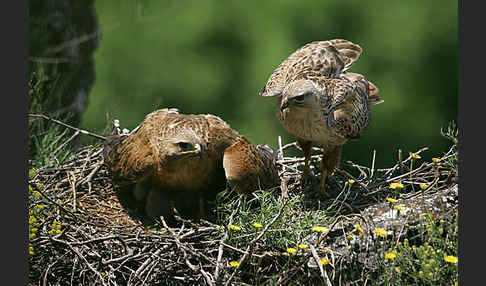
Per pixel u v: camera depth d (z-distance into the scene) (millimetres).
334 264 9117
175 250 9516
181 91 29266
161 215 10922
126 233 9977
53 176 11594
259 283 9227
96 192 11617
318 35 28953
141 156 10750
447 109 27375
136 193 11242
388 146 26656
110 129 13672
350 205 10992
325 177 11641
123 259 9203
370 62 28125
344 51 12492
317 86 11016
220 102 28969
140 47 29594
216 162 11062
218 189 11242
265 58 28516
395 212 10000
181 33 29672
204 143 10609
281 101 11477
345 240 9484
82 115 16141
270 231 9617
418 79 27688
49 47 14953
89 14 16312
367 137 26578
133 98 27953
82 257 9094
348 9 28922
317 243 9328
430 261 8883
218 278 8836
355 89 11594
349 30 28812
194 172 10695
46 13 14805
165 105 29000
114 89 28812
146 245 9508
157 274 9344
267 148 11945
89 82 16484
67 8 15383
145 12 22125
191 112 29156
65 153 12758
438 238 9344
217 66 29344
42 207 10125
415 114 27188
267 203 10578
